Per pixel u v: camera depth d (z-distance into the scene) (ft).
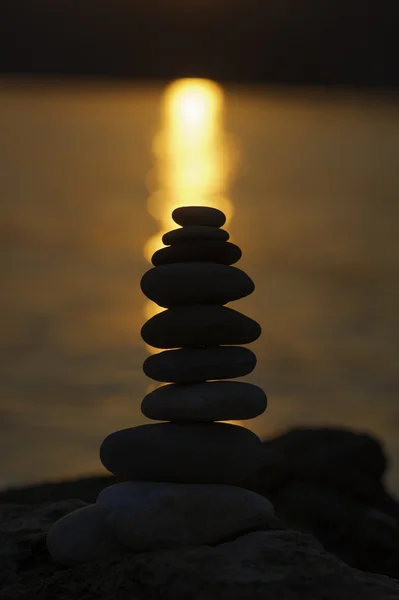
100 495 19.60
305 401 55.83
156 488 19.17
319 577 17.53
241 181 216.54
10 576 19.15
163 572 17.46
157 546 18.75
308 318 81.00
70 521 19.33
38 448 44.45
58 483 30.07
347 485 32.76
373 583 17.84
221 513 19.03
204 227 19.81
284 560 18.04
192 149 317.22
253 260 111.34
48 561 19.94
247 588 17.02
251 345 69.92
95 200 171.12
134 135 381.19
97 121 470.39
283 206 169.07
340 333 75.41
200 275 19.44
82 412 50.34
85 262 106.73
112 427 47.88
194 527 18.89
